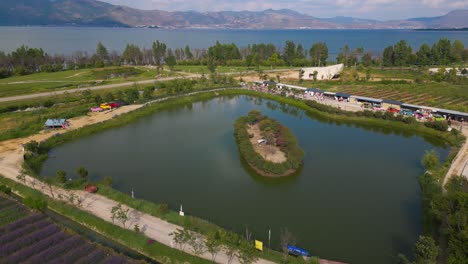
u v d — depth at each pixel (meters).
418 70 175.62
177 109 109.56
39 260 36.19
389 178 60.69
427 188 52.50
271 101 121.81
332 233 44.09
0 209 46.16
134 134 83.69
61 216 46.00
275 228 45.06
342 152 73.00
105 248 38.56
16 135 76.31
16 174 57.16
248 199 52.97
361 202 52.34
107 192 51.09
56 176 54.66
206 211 49.12
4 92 118.25
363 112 96.62
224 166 65.00
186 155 70.19
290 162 62.31
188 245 39.31
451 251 35.50
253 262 36.25
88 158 68.25
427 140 80.62
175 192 54.66
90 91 115.25
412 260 37.94
